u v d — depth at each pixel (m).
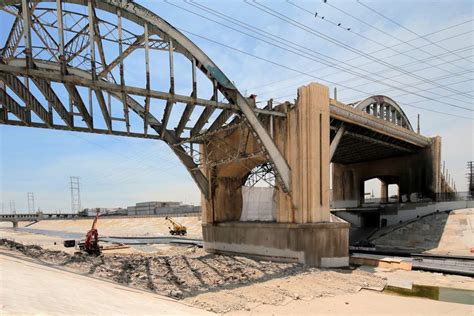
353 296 21.19
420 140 54.09
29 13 19.94
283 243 31.69
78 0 21.22
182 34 25.69
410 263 30.03
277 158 31.03
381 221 56.41
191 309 15.80
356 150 53.72
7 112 21.84
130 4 23.11
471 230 43.19
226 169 38.62
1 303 6.28
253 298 19.44
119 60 22.73
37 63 25.27
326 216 31.20
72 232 104.00
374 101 49.91
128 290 16.78
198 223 88.75
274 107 33.38
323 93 32.03
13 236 85.00
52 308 7.25
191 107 27.75
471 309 18.67
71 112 24.03
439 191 55.91
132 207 149.25
